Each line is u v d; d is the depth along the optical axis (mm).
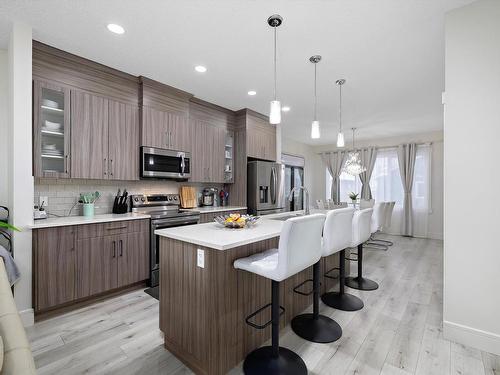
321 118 4973
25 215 2178
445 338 2006
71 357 1790
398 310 2490
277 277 1505
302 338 2020
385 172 6727
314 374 1635
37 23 2162
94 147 2875
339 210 2150
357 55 2670
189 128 3875
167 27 2215
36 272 2242
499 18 1791
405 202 6332
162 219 3162
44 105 2533
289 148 7102
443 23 2133
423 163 6215
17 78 2154
